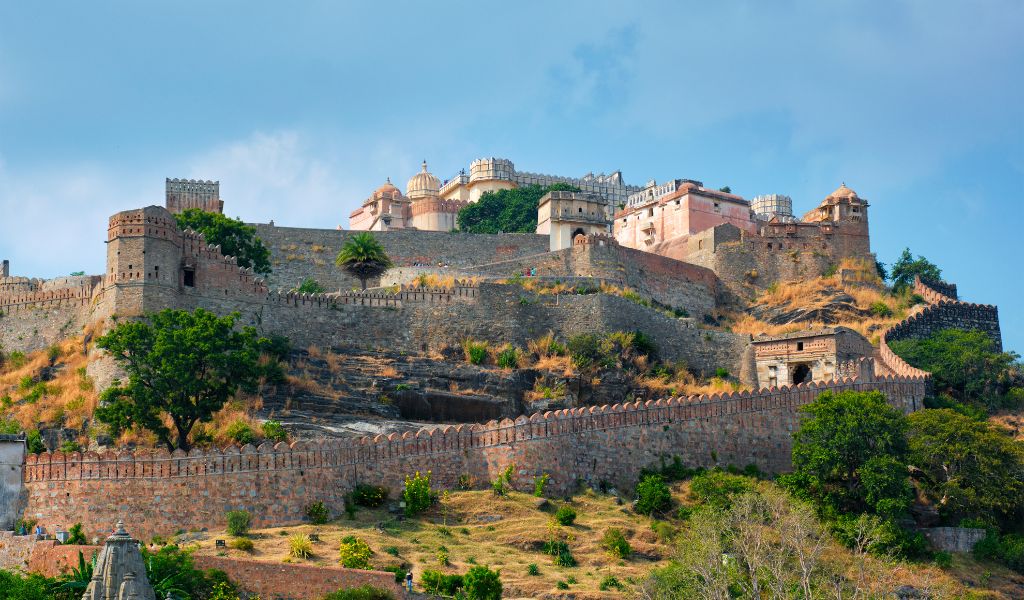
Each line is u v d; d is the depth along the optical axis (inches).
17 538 2827.3
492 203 7544.3
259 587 2674.7
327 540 2992.1
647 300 5177.2
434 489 3351.4
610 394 4333.2
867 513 3496.6
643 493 3457.2
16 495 3019.2
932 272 5940.0
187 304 4119.1
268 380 3939.5
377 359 4288.9
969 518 3636.8
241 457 3112.7
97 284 4335.6
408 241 5708.7
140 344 3503.9
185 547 2874.0
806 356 4603.8
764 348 4709.6
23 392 3978.8
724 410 3858.3
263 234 5393.7
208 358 3476.9
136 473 3038.9
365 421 3878.0
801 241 5797.2
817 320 5349.4
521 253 5856.3
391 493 3282.5
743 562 3034.0
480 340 4515.3
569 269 5285.4
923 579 3265.3
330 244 5487.2
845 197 5890.8
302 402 3895.2
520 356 4434.1
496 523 3228.3
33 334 4362.7
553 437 3513.8
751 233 5856.3
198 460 3075.8
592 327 4601.4
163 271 4065.0
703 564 2881.4
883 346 4778.5
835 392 4082.2
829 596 2992.1
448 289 4564.5
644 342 4613.7
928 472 3730.3
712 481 3518.7
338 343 4370.1
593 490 3523.6
